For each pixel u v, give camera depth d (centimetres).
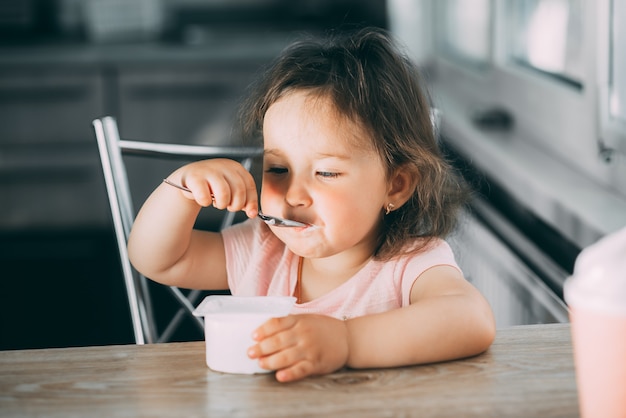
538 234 215
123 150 162
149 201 138
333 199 123
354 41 138
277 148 126
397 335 102
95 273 401
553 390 93
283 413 89
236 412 89
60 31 457
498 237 224
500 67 285
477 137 267
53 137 414
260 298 106
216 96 415
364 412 89
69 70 409
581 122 220
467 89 328
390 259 133
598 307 77
